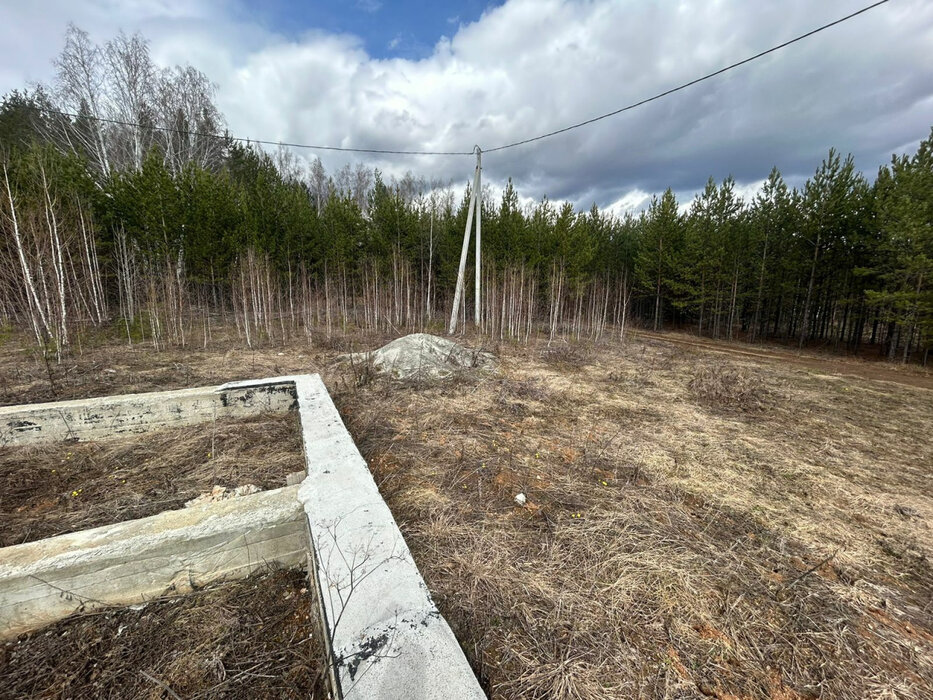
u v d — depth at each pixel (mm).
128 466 3643
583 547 2572
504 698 1588
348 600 1702
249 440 4184
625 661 1796
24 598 1897
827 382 8547
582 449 4227
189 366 7578
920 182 10836
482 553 2461
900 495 3529
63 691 1643
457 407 5438
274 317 14469
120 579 2057
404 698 1319
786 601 2217
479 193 11852
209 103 17562
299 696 1606
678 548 2619
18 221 8586
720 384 6879
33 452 3783
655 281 20406
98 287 11656
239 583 2275
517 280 14820
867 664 1855
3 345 8734
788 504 3311
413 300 16766
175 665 1751
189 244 11656
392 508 2926
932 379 9828
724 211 17781
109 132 14859
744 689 1713
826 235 14352
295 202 15469
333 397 5586
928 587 2414
